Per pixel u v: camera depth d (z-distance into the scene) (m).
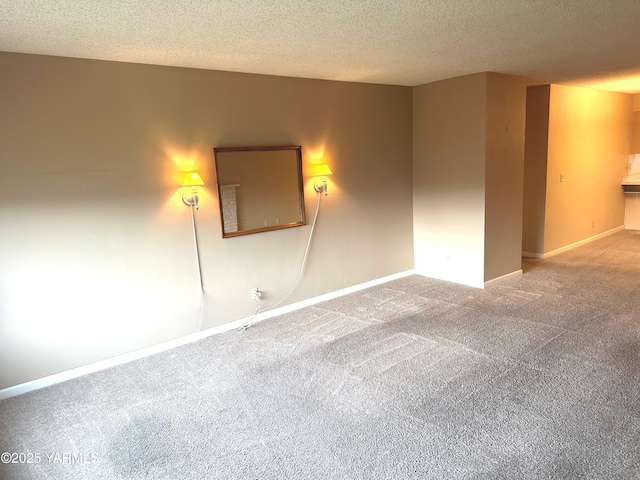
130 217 3.49
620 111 7.23
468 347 3.49
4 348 3.05
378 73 4.35
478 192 4.85
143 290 3.62
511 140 5.00
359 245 5.13
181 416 2.75
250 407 2.81
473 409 2.65
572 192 6.44
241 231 4.12
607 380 2.90
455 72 4.54
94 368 3.44
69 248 3.24
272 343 3.80
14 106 2.94
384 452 2.32
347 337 3.83
